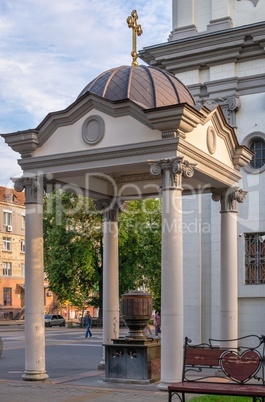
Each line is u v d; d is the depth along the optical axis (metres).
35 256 13.65
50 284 46.12
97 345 27.94
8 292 70.44
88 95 13.08
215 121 14.04
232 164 15.21
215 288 19.05
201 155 13.14
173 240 12.16
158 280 43.62
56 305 70.75
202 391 9.34
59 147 13.61
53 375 15.41
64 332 43.47
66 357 21.08
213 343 18.80
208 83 19.58
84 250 43.97
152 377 13.48
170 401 9.57
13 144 14.03
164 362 11.99
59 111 13.46
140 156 12.60
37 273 13.62
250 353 9.98
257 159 19.08
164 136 12.30
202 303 19.27
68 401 11.02
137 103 12.49
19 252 72.75
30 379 13.36
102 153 12.96
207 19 20.16
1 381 13.56
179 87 14.02
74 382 13.87
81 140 13.33
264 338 10.59
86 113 13.29
